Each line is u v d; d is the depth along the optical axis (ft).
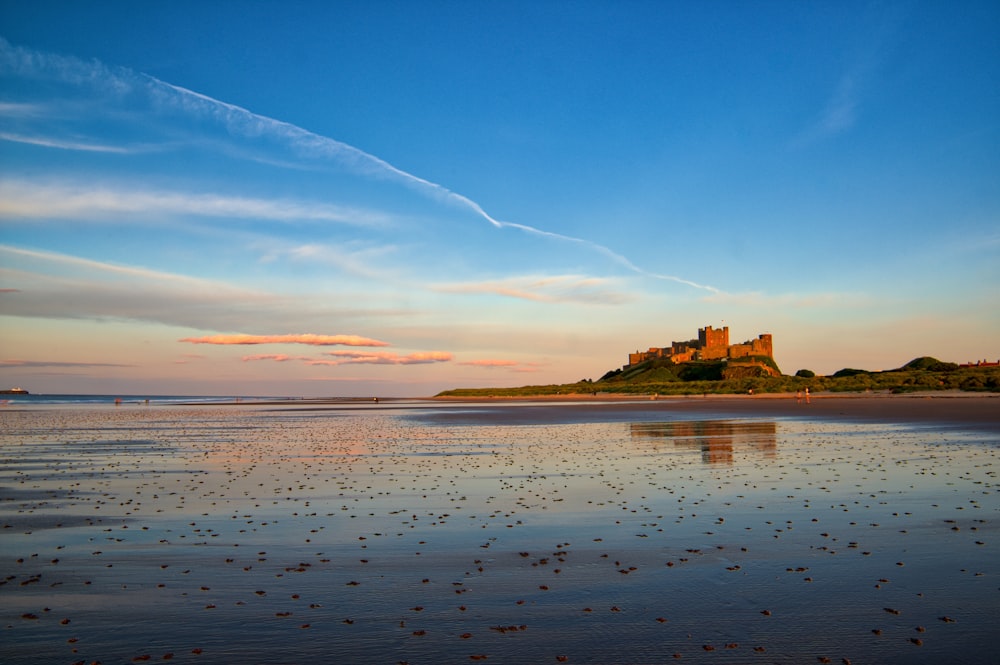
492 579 32.73
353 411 297.53
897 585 30.83
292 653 23.99
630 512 49.06
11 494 60.90
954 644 24.11
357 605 29.12
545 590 30.91
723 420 171.12
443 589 31.24
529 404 382.42
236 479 70.03
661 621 26.73
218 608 28.91
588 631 25.77
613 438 118.73
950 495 53.57
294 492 60.59
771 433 123.13
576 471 73.15
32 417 242.17
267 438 129.70
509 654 23.71
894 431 121.60
